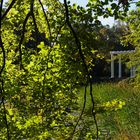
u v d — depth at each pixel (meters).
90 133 7.04
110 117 15.41
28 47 6.93
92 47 5.00
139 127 13.80
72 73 5.98
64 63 5.71
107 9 4.53
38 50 6.68
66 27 5.23
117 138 12.75
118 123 14.64
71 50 5.34
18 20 6.23
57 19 5.34
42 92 6.82
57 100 7.02
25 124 6.75
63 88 6.67
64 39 5.24
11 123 6.68
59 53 5.69
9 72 6.73
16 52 6.89
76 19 4.88
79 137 6.94
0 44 3.23
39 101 6.95
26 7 5.65
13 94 6.61
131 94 21.94
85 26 4.84
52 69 6.23
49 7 5.89
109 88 26.66
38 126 6.89
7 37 6.81
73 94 6.87
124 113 15.43
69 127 7.00
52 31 5.40
